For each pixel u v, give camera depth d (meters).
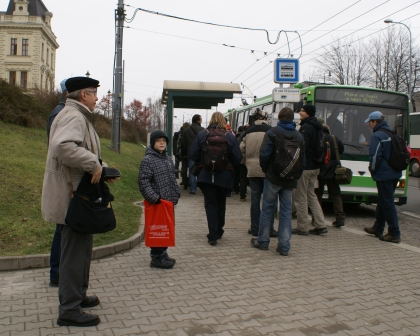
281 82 9.57
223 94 13.87
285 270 5.63
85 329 3.75
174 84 13.77
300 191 7.68
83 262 3.85
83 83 3.86
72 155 3.56
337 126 10.66
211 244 6.79
